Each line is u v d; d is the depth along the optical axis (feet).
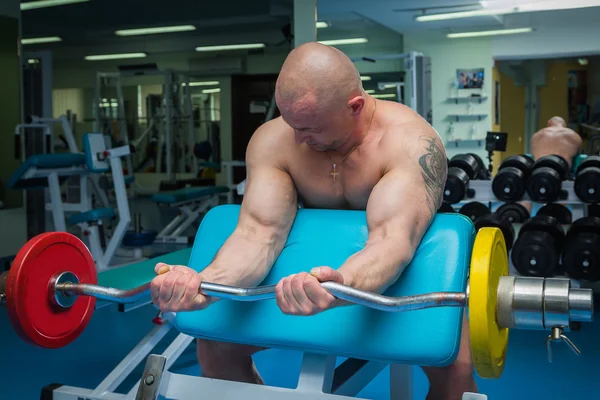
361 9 18.86
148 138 27.50
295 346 3.97
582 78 15.72
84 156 13.65
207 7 25.11
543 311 3.24
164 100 27.09
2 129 16.05
